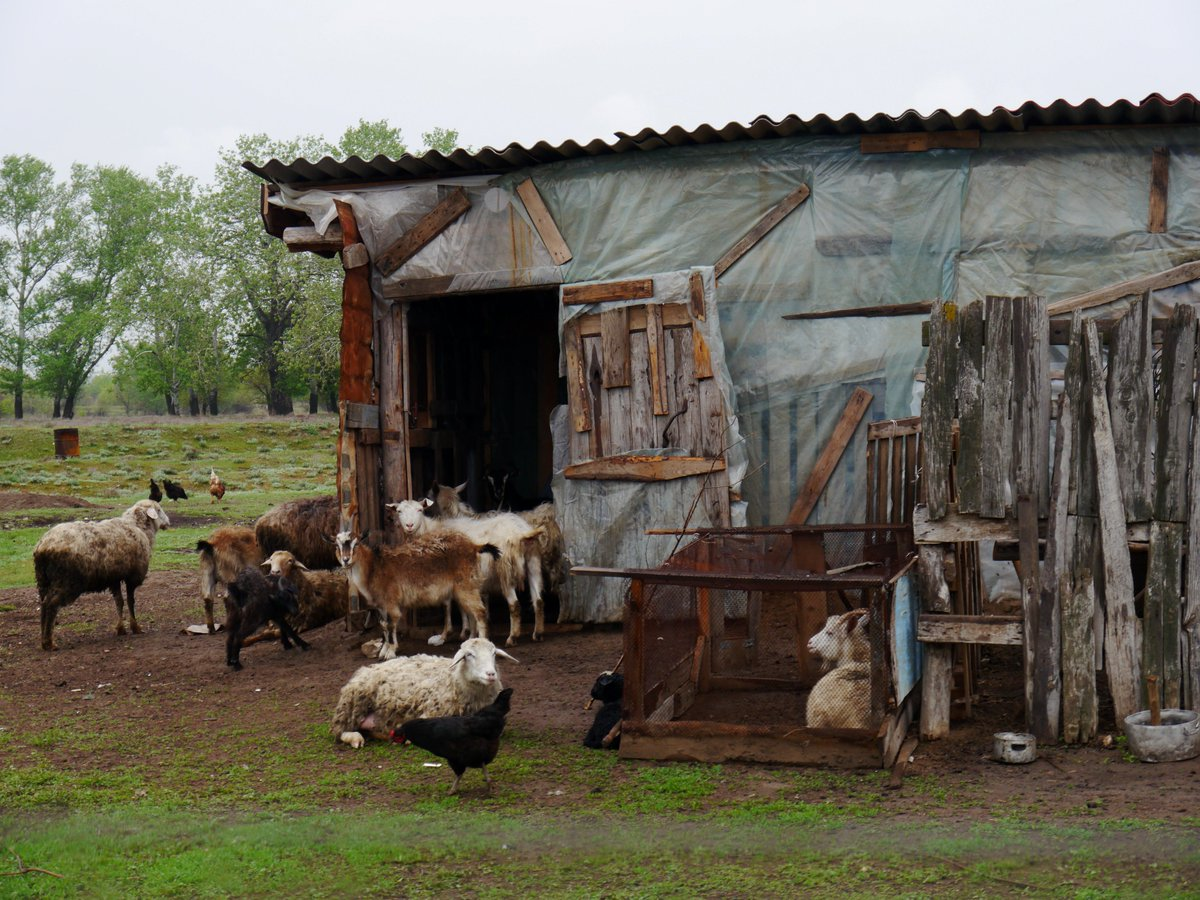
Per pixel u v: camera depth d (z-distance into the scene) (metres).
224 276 69.69
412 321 12.92
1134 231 10.87
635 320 11.53
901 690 7.11
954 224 11.16
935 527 7.46
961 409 7.41
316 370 65.88
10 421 72.75
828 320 11.44
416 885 5.36
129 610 12.91
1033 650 7.23
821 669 8.02
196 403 94.94
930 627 7.38
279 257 65.62
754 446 11.61
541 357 16.91
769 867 5.34
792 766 6.94
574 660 10.41
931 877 5.09
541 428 16.95
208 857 5.75
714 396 11.22
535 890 5.23
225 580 12.85
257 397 121.94
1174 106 10.23
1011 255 11.07
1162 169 10.80
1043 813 5.88
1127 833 5.43
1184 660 7.18
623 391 11.59
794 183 11.48
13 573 18.39
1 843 6.07
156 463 48.56
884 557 8.96
